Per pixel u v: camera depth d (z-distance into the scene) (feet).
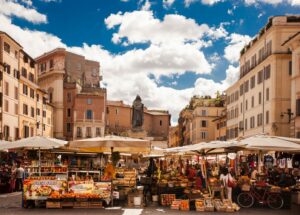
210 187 70.13
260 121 183.62
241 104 220.23
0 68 168.66
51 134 271.90
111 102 396.98
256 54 194.90
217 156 134.41
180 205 61.87
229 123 253.03
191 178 83.92
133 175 82.12
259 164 105.60
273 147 65.46
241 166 120.78
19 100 196.95
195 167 115.75
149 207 64.39
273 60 167.02
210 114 362.74
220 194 67.97
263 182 66.69
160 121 457.68
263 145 65.67
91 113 314.55
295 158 100.32
